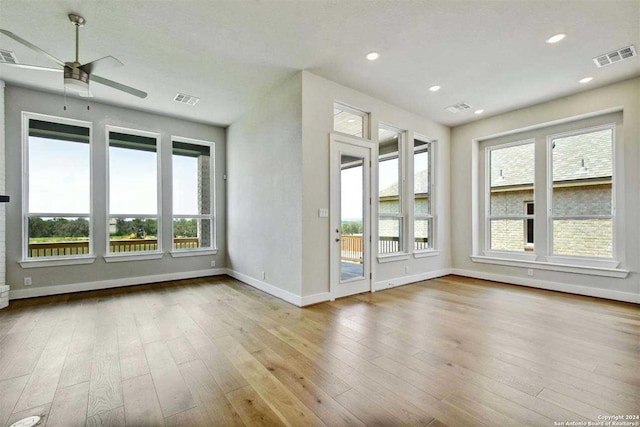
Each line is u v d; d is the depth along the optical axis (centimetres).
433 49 320
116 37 295
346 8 255
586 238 436
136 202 496
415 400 179
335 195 402
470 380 201
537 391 187
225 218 590
